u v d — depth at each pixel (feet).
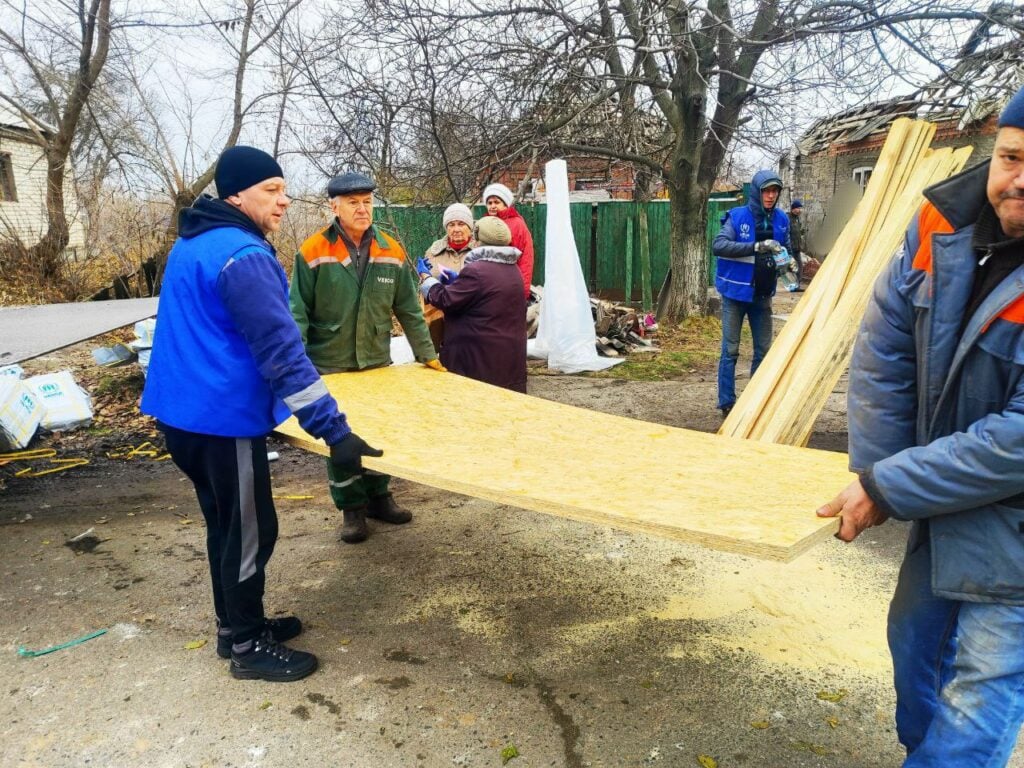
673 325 35.27
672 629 9.78
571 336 26.07
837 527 5.74
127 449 17.52
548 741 7.68
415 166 33.94
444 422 9.80
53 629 9.80
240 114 43.21
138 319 18.48
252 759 7.39
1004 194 4.71
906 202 11.43
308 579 11.19
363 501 12.34
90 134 45.70
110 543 12.50
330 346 11.86
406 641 9.53
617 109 33.19
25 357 13.56
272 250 8.21
